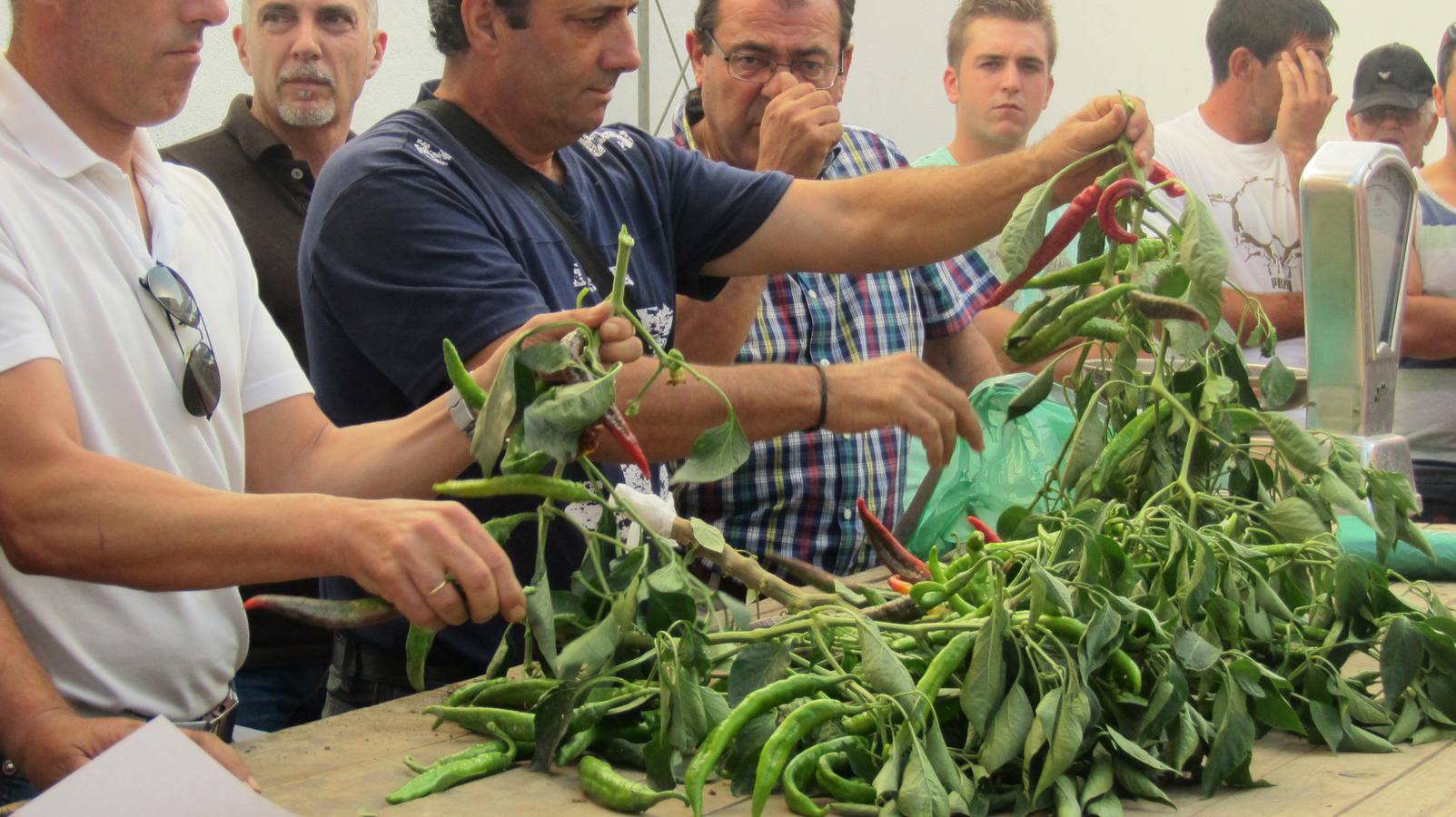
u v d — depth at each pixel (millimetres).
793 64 2941
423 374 1979
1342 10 5191
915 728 1359
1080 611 1488
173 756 1177
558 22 2021
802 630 1504
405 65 4328
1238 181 3605
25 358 1482
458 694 1657
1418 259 3719
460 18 2080
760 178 2428
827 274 2945
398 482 1817
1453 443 3721
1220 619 1596
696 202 2408
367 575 1348
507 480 1472
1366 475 1881
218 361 1802
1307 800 1414
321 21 3148
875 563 3035
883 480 3020
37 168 1613
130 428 1653
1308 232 2311
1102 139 2068
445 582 1339
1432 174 3801
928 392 2025
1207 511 1844
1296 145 3576
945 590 1595
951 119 5590
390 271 1994
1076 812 1333
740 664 1462
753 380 1979
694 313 2672
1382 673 1621
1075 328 1828
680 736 1396
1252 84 3576
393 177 2020
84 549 1417
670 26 4699
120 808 1143
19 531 1442
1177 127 3713
